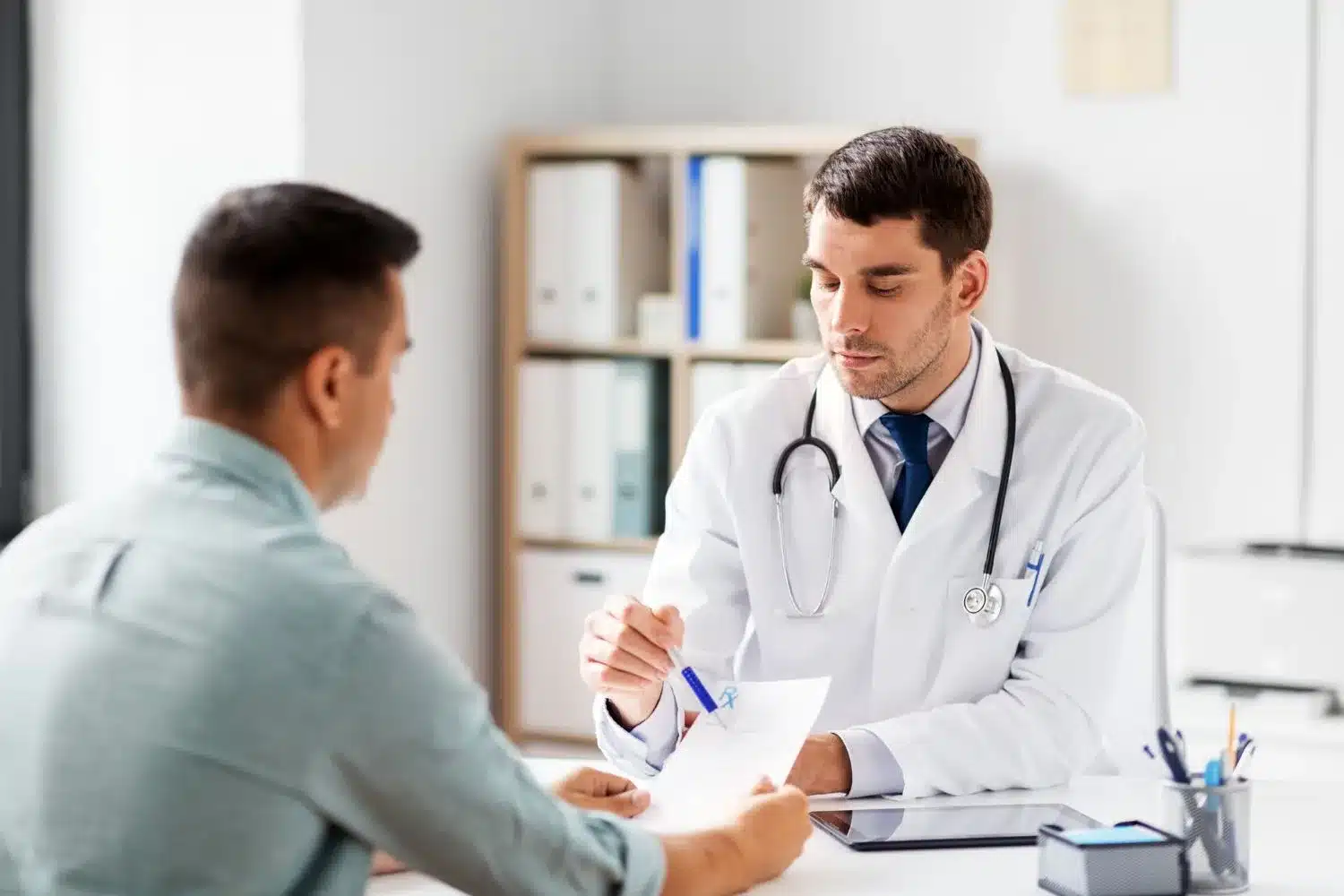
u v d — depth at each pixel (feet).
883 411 6.40
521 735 12.34
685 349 11.84
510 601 12.33
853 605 6.40
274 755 3.74
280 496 4.08
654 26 13.34
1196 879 4.67
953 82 12.29
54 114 11.26
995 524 6.25
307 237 4.05
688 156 11.87
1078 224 11.95
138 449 11.16
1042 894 4.68
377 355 4.20
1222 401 11.61
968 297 6.21
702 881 4.53
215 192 10.80
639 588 11.93
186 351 4.11
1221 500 11.64
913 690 6.33
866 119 12.62
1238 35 11.46
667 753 5.91
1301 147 11.34
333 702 3.76
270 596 3.80
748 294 11.78
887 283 5.82
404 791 3.86
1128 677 7.07
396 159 11.44
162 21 10.91
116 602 3.88
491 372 12.68
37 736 3.84
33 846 3.81
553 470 12.15
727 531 6.63
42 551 4.06
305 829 3.82
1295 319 11.40
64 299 11.32
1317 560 9.95
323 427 4.17
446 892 4.87
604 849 4.28
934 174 5.81
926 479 6.36
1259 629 9.99
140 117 11.01
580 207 12.06
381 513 11.54
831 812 5.57
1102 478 6.33
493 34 12.37
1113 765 7.07
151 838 3.72
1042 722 6.05
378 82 11.23
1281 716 9.58
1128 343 11.85
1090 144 11.90
